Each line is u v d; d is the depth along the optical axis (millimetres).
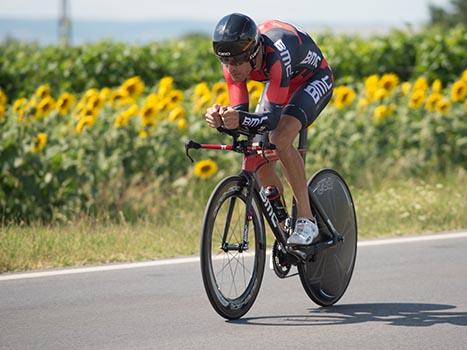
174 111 31031
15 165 27062
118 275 20547
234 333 15930
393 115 35094
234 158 31391
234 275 16969
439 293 19016
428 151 33938
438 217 27062
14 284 19625
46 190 27453
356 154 33062
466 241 24625
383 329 16234
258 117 16250
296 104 17453
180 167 30828
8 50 48438
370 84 35156
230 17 16250
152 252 22938
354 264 20500
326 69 18469
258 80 17375
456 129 34500
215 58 46031
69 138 29812
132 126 30562
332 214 18688
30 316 17047
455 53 45344
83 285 19578
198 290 19219
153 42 48656
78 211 27109
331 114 34094
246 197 16844
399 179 32625
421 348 15094
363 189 31422
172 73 45594
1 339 15500
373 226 26234
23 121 29000
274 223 17375
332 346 15164
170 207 28359
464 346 15203
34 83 44375
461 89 35125
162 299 18406
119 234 24203
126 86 32562
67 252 22344
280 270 17656
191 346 15117
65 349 14938
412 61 46375
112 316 17047
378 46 45875
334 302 18312
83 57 44500
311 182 18281
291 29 17656
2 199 27328
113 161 29234
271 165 17703
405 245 24078
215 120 16109
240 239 17531
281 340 15500
